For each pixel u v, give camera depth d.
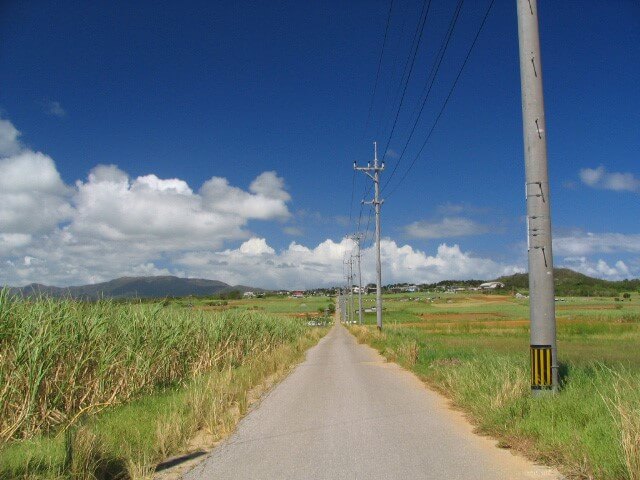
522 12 10.99
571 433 7.40
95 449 7.02
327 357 28.72
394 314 110.56
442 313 109.75
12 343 9.70
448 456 7.63
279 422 10.64
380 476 6.76
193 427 9.70
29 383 9.10
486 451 7.86
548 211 10.63
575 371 11.48
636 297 159.38
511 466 7.01
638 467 5.80
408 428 9.66
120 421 9.85
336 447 8.38
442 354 21.81
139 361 13.52
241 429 10.05
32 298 10.97
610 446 6.58
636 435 6.04
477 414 10.16
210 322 21.05
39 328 9.81
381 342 34.47
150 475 6.88
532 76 10.82
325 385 16.41
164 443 8.31
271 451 8.27
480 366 14.10
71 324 11.36
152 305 15.74
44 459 6.90
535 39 10.90
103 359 11.75
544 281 10.45
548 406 9.09
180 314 18.77
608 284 192.25
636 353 29.08
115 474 6.97
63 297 11.72
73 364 11.11
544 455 7.23
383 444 8.48
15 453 7.23
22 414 8.80
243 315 26.05
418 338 35.72
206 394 11.95
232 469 7.31
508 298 174.38
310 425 10.24
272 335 33.38
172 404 11.30
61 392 9.97
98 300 13.55
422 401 12.75
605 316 73.50
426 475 6.73
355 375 19.05
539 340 10.37
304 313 126.44
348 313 119.19
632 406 7.38
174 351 16.98
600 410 8.21
